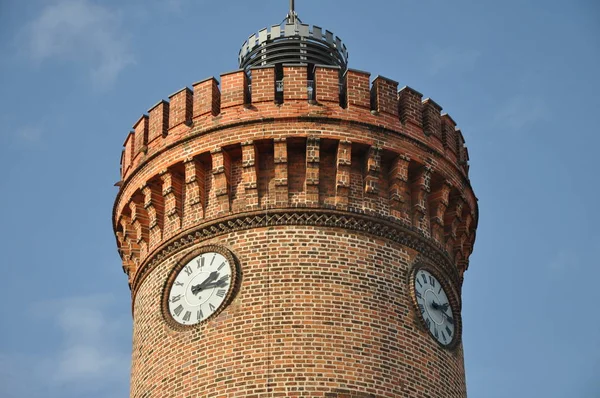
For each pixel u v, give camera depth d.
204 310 76.62
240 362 73.56
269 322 74.62
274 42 91.50
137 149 84.81
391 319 76.44
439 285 81.38
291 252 76.94
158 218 82.12
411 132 82.25
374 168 79.94
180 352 75.75
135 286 83.31
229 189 79.62
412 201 81.62
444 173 83.00
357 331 74.94
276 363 73.19
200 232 79.31
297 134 79.25
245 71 84.88
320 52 91.31
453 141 85.50
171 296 78.69
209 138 80.50
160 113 83.94
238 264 77.06
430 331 78.31
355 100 81.19
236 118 80.31
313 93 81.56
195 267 78.56
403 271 78.88
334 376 73.00
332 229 78.06
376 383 73.62
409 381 75.00
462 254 85.44
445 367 77.88
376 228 79.06
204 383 73.75
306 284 75.94
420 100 84.44
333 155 80.19
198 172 80.69
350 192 79.31
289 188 78.88
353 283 76.56
